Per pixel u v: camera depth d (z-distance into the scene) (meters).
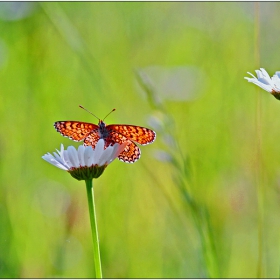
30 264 1.00
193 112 1.12
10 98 1.09
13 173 1.05
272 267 1.00
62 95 1.12
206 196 1.04
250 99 1.13
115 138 0.90
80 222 1.02
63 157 0.87
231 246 1.01
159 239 1.03
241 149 1.07
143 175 1.05
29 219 1.02
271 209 1.03
